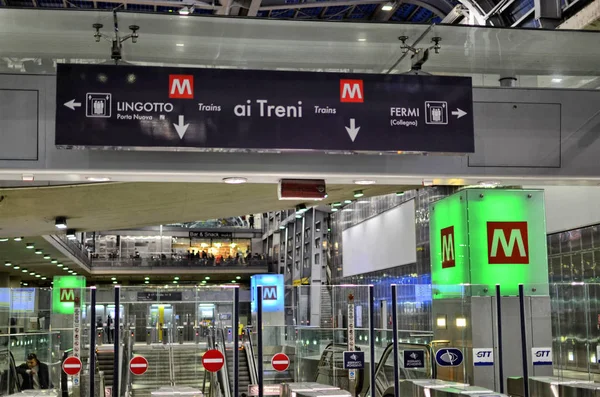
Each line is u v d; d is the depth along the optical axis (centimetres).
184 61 943
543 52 986
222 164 902
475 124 977
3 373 998
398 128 908
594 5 1712
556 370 1137
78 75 850
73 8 849
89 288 1009
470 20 2378
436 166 956
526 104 993
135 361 1000
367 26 920
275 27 911
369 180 970
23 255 4031
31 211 1953
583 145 999
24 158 871
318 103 897
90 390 988
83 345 999
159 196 1808
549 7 1587
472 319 1136
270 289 1045
